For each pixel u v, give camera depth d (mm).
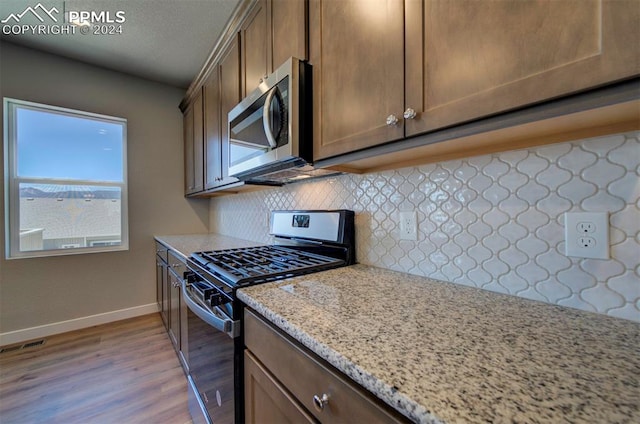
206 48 2326
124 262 2785
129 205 2814
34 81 2344
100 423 1434
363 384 452
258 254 1474
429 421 357
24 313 2320
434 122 687
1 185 2238
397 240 1139
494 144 818
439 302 771
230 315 927
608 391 392
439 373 438
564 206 718
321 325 625
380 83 818
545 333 577
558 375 430
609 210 652
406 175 1098
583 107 495
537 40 521
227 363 959
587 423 333
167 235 2971
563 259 722
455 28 644
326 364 567
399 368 454
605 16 448
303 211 1525
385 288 906
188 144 2943
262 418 788
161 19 1968
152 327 2576
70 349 2178
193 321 1404
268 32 1365
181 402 1594
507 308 720
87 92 2588
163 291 2520
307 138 1108
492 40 582
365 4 867
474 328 605
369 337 565
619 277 642
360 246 1297
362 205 1294
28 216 2354
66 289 2496
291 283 969
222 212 3064
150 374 1852
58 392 1671
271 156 1187
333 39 991
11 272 2273
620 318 638
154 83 2955
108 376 1830
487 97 591
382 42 811
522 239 794
